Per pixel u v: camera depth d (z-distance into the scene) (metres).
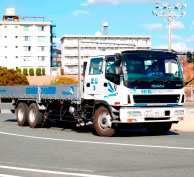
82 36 112.25
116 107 11.96
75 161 7.73
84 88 13.12
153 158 7.91
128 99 11.50
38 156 8.46
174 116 12.09
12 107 17.53
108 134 12.24
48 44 101.44
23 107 16.50
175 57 12.48
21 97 16.59
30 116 15.92
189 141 10.86
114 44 13.37
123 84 11.53
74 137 12.20
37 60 101.12
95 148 9.48
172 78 12.18
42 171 6.78
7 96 17.83
